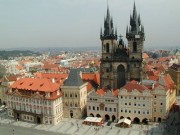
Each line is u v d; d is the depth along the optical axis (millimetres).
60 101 161000
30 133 140250
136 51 178500
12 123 158000
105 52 187250
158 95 147500
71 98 163000
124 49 184375
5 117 170125
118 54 184875
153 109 150000
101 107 157875
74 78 163625
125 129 142250
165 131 136750
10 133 140875
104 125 149750
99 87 195625
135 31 177375
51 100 150875
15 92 164750
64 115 166375
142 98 148875
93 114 160500
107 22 185250
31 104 159250
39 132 141375
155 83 157500
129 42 179375
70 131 141875
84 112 170125
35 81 165250
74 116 164625
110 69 187000
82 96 165875
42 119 155625
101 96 157000
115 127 146125
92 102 159500
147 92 147500
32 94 158125
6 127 150875
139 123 151375
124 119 149000
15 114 166000
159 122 149750
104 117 158500
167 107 153375
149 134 133250
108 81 189000
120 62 183250
